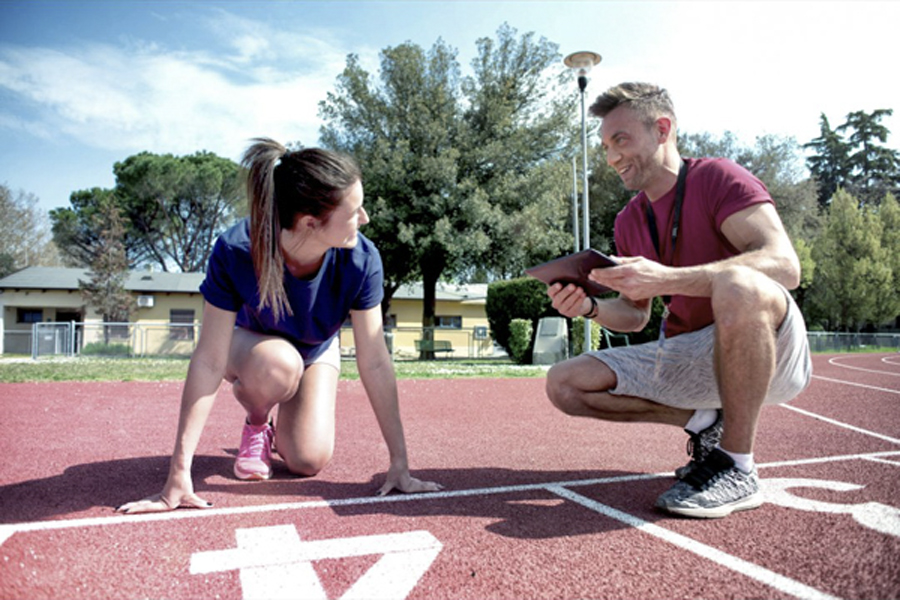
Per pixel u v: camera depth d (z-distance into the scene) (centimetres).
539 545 180
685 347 250
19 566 160
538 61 2295
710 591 144
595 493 244
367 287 250
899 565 155
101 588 148
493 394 714
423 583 152
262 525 199
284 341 262
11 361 1631
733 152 3328
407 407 574
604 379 263
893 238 3148
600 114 260
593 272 215
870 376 1063
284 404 276
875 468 286
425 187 2067
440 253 2138
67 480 264
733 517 205
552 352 1526
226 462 311
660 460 318
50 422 449
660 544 180
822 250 3189
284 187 209
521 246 2147
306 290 243
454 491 248
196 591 147
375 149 2111
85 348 1795
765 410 557
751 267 209
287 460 275
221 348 229
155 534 189
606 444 369
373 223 2047
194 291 2717
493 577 155
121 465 298
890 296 2992
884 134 5328
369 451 343
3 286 2592
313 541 183
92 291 2495
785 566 158
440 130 2095
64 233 3656
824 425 458
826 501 224
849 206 3138
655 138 247
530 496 239
